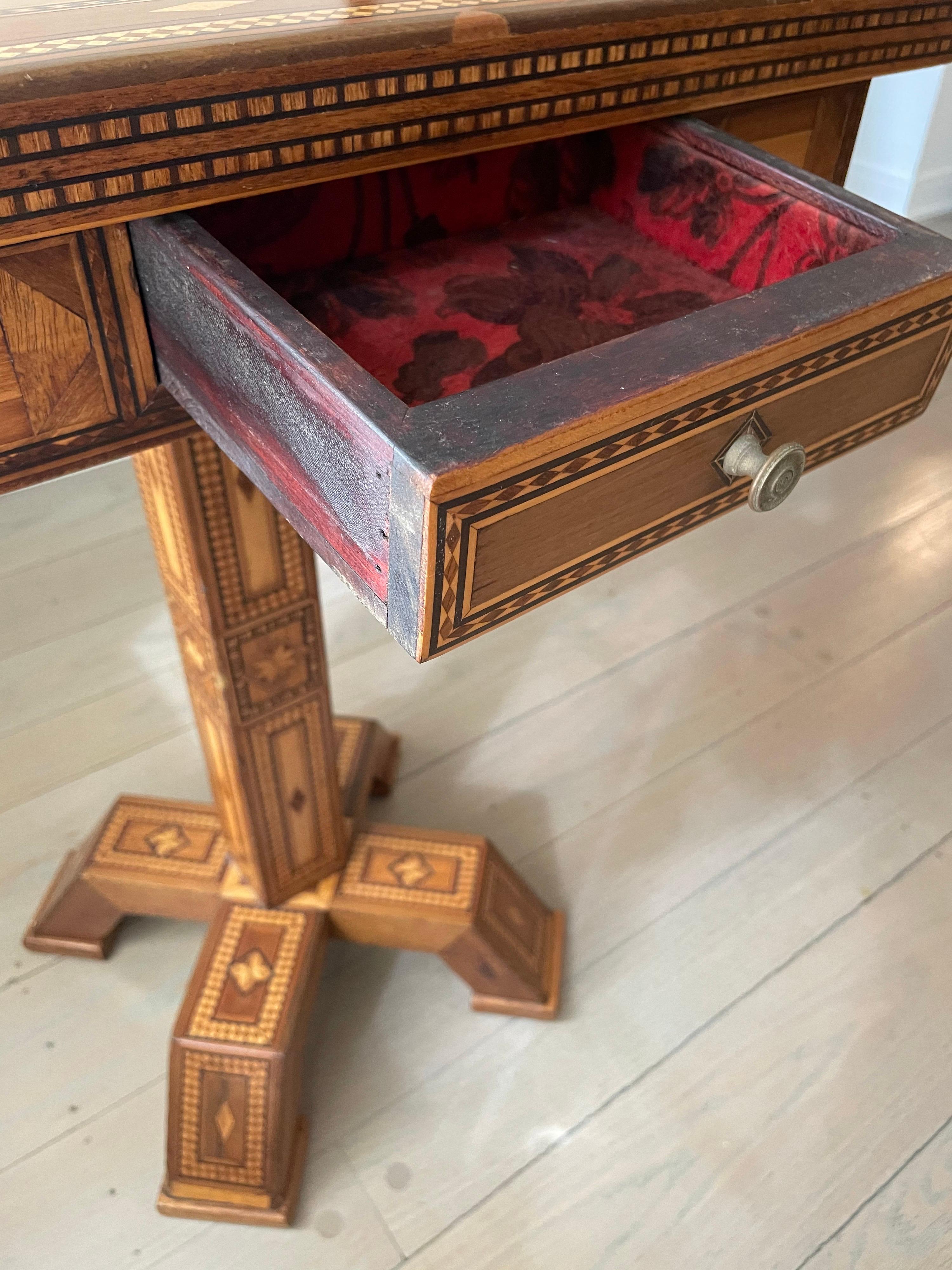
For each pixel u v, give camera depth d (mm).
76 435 520
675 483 436
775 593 1513
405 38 471
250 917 961
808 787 1245
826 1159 922
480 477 340
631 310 593
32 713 1278
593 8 529
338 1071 975
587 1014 1022
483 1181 902
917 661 1414
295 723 854
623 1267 852
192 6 482
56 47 405
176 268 443
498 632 1431
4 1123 923
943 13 697
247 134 450
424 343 553
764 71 629
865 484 1729
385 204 621
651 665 1394
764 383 429
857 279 463
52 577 1477
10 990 1019
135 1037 991
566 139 663
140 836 1021
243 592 732
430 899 978
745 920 1105
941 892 1141
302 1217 877
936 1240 872
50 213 421
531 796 1221
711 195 618
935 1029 1020
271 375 406
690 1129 940
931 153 2240
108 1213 873
